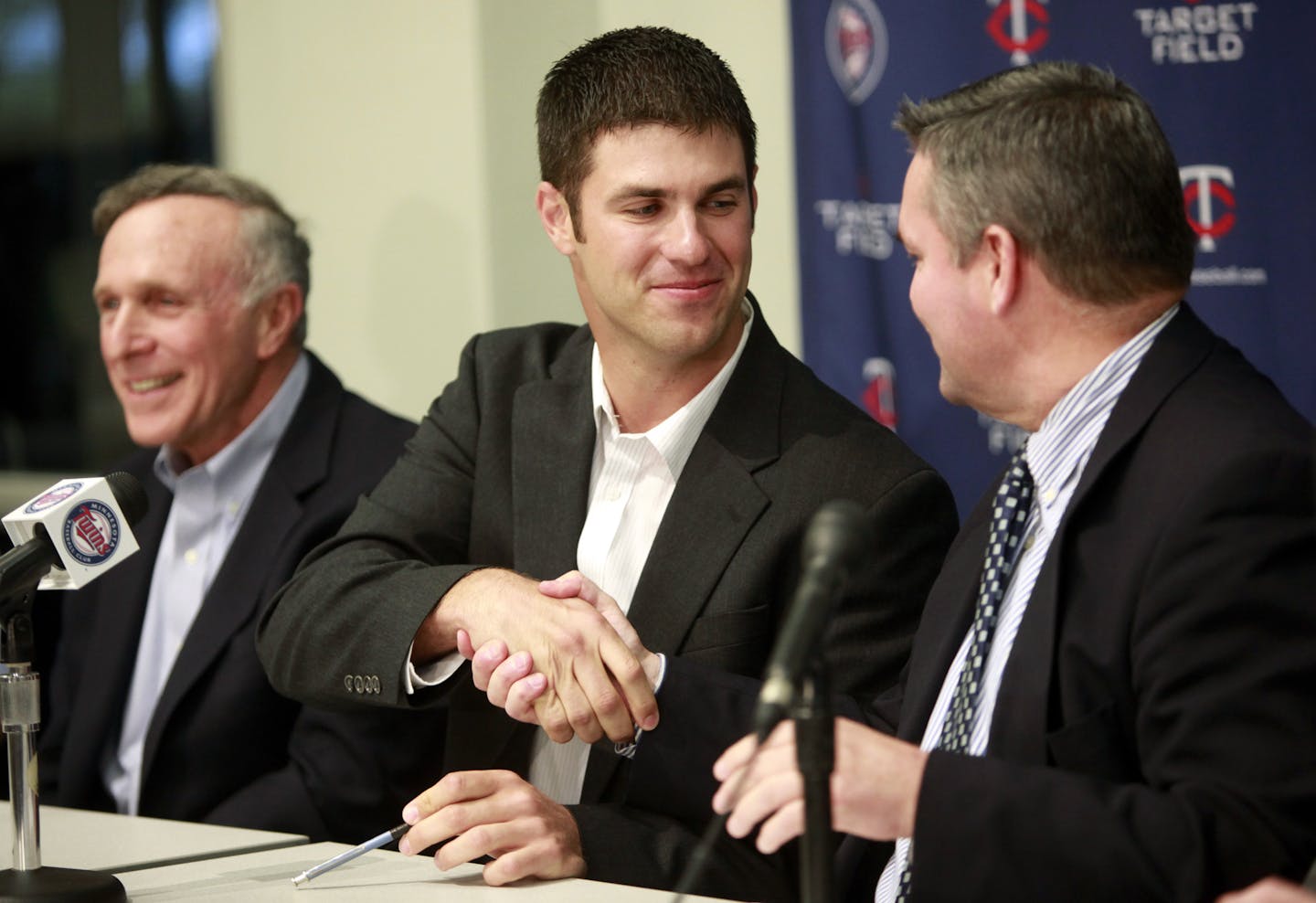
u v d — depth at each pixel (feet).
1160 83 14.44
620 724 9.24
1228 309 14.38
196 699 12.70
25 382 22.72
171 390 13.50
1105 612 7.39
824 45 15.30
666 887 9.18
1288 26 14.07
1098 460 7.57
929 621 9.00
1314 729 6.74
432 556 11.23
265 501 13.16
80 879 8.32
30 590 8.45
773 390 10.57
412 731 12.17
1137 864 6.74
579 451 10.77
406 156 17.78
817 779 6.00
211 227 13.58
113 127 21.18
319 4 18.24
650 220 9.83
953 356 8.07
